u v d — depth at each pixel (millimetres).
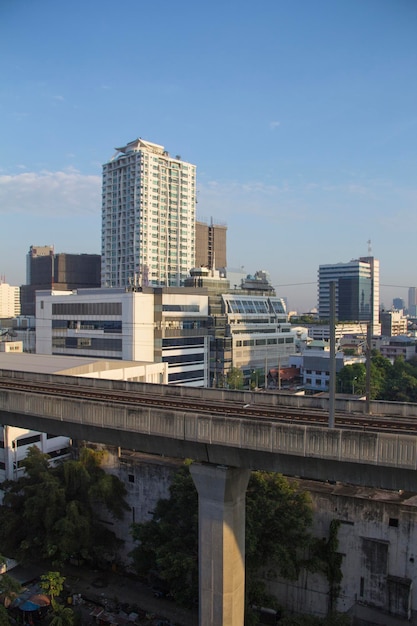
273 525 40656
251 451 31344
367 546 40812
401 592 39500
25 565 50312
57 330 127125
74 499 50938
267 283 169500
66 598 44906
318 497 42656
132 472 51188
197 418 31953
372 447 27469
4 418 42750
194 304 126500
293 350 159875
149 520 50250
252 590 40094
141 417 33906
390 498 41219
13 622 41750
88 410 36156
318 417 35562
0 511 51812
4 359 80812
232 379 120625
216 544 33000
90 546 49094
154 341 117625
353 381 122625
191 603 40500
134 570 50156
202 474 33125
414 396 130375
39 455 54344
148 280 191125
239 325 137750
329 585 41844
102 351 118312
